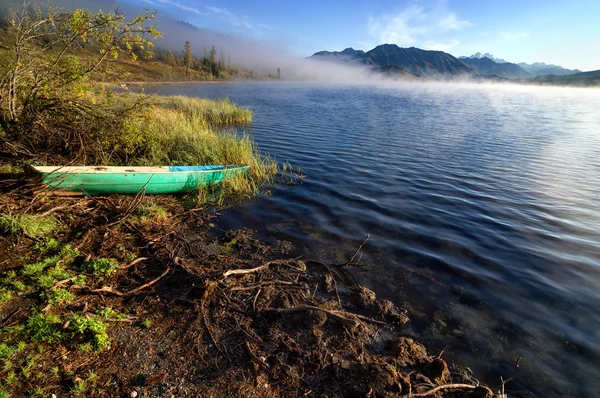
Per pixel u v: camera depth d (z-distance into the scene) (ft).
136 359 11.94
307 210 28.19
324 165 42.16
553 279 19.65
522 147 56.03
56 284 14.52
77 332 12.35
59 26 27.71
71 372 10.99
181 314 14.42
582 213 29.14
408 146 54.60
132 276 16.75
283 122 76.89
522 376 13.07
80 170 24.58
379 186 34.88
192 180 29.27
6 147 27.17
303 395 11.34
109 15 26.84
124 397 10.52
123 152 32.35
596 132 74.38
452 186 35.58
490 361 13.73
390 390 11.44
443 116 98.17
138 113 33.68
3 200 20.11
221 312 14.82
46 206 21.12
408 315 16.14
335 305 16.19
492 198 32.37
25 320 12.67
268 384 11.61
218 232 23.39
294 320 14.66
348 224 25.88
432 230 25.39
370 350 13.70
